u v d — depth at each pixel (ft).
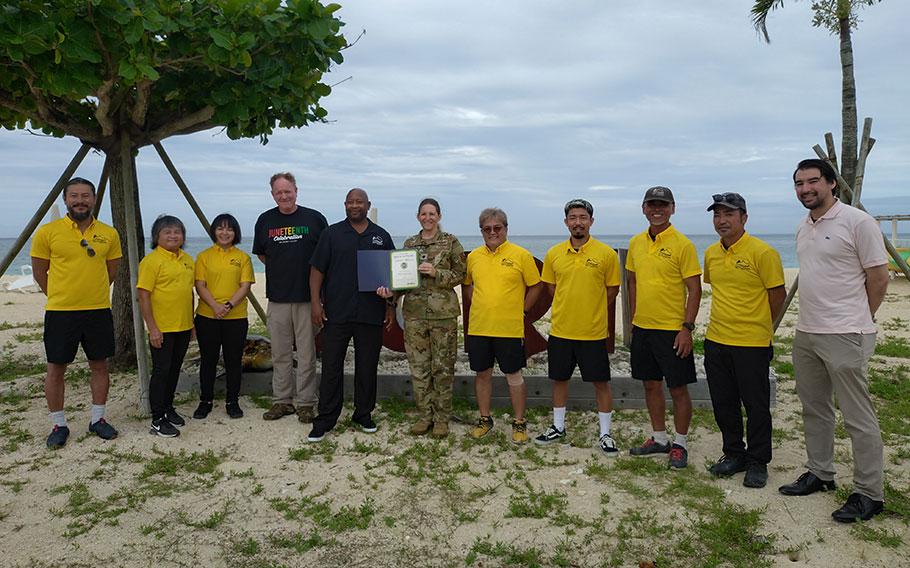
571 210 15.66
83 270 16.11
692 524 12.05
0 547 11.48
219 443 16.72
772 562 10.75
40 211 20.59
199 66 19.12
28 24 14.75
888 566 10.52
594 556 11.12
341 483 14.28
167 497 13.51
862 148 22.00
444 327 16.93
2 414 18.72
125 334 24.09
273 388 19.04
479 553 11.28
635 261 15.38
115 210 23.62
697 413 19.11
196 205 23.86
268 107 21.07
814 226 12.79
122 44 16.55
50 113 19.69
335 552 11.38
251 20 17.56
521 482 14.28
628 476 14.51
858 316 12.14
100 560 11.09
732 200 13.65
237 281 18.47
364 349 17.35
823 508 12.64
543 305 21.90
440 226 17.31
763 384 13.79
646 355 15.19
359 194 17.16
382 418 18.83
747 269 13.64
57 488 13.85
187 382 21.11
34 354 27.55
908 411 18.58
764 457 13.89
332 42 20.25
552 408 19.89
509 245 16.78
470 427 18.07
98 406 16.89
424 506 13.12
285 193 18.02
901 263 22.89
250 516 12.73
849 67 25.71
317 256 17.17
